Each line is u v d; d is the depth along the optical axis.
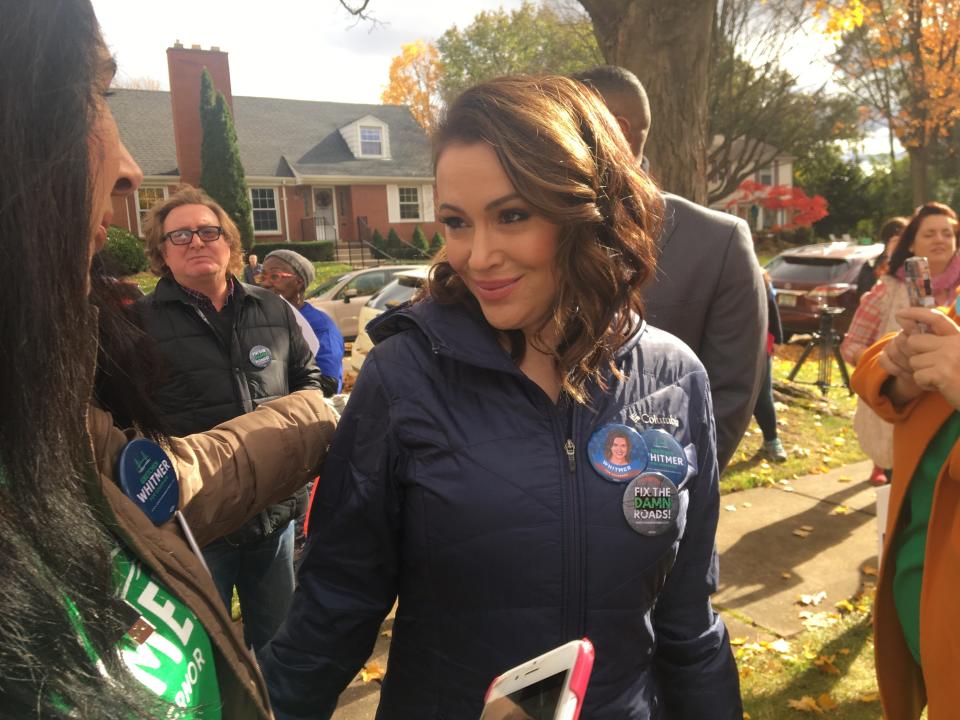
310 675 1.24
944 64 22.92
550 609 1.14
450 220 1.10
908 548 1.70
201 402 2.47
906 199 38.12
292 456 1.25
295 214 28.19
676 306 2.12
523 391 1.15
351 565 1.23
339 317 11.79
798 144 26.03
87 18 0.59
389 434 1.16
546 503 1.12
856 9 11.96
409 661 1.25
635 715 1.21
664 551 1.19
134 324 0.97
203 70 22.36
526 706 0.81
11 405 0.56
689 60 5.46
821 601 3.42
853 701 2.69
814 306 10.63
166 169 24.67
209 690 0.75
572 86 1.16
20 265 0.55
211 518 1.13
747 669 2.89
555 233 1.10
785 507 4.56
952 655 1.48
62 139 0.57
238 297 2.61
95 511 0.67
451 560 1.14
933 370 1.47
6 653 0.51
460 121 1.08
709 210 2.22
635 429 1.19
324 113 30.64
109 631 0.60
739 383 2.15
